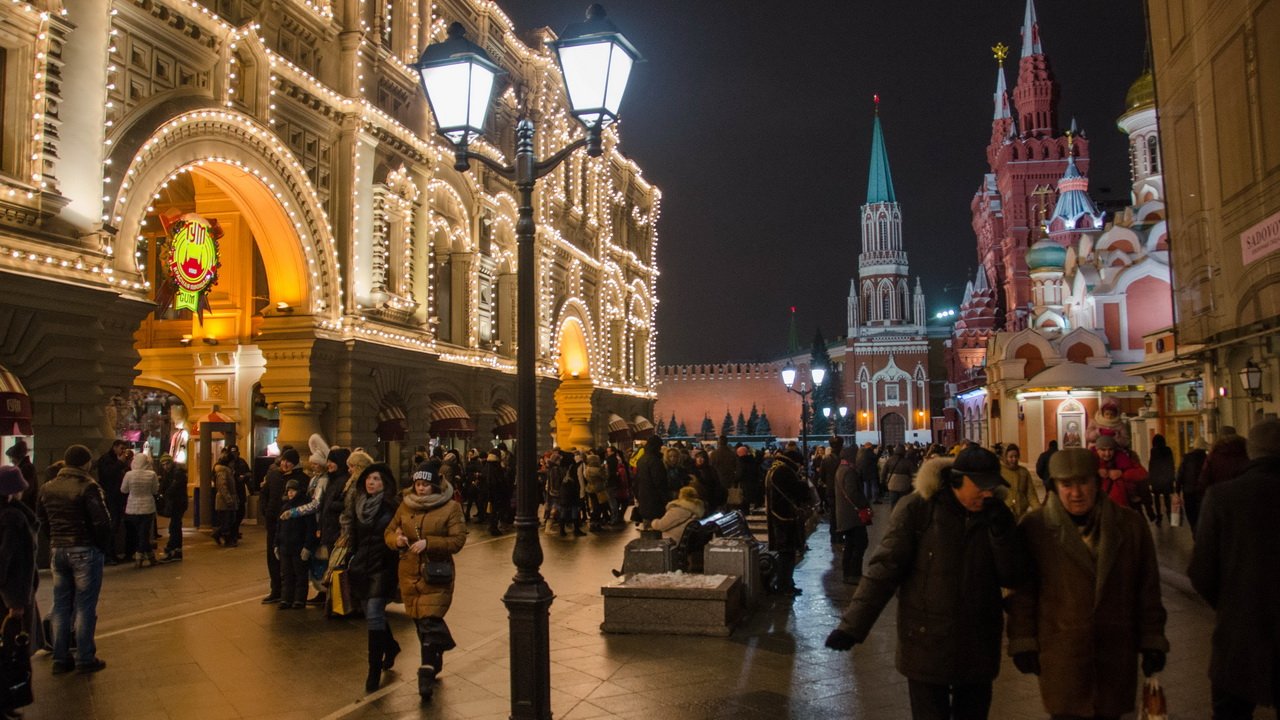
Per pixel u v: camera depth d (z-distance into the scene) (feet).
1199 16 57.21
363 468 33.78
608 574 53.67
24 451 41.91
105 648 35.53
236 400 86.58
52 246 52.37
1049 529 17.34
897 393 328.70
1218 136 55.72
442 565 28.94
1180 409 85.92
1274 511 18.49
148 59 61.93
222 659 33.78
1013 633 17.44
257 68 72.02
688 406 395.96
